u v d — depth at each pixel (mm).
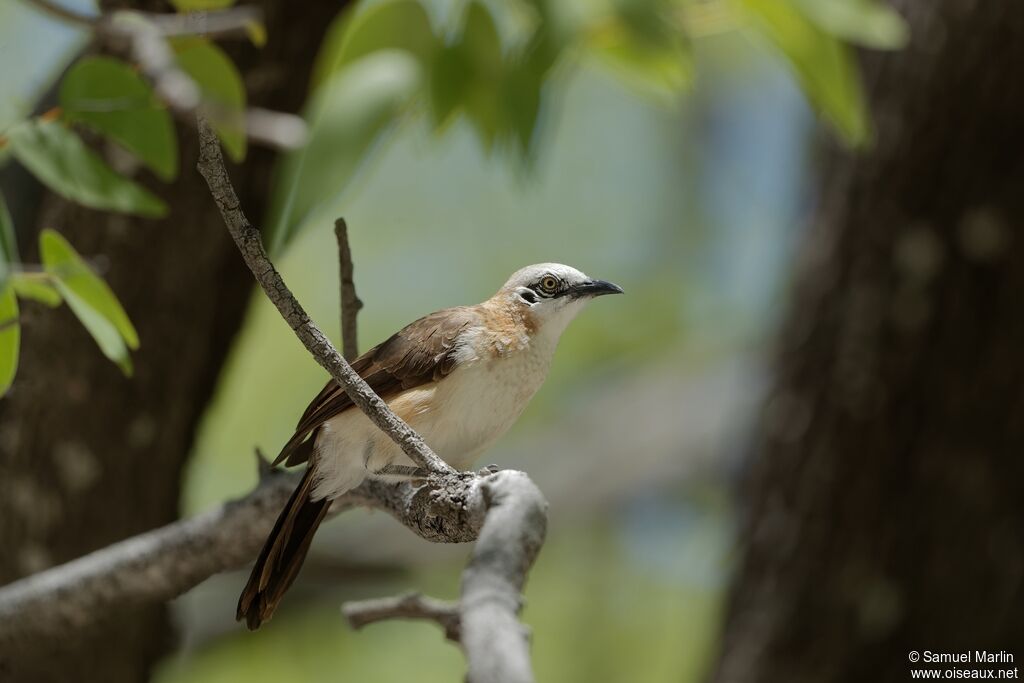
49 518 10500
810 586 12828
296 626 17234
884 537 12586
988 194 12141
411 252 19109
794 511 12922
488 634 4359
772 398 13281
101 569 9047
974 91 11984
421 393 8992
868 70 12391
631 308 20891
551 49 7949
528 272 9875
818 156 13266
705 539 19703
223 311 11383
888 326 12453
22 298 10133
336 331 17969
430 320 9445
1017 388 12156
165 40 8914
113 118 7891
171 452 11133
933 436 12406
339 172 7793
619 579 19656
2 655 9242
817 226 13000
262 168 10992
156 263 10547
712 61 22453
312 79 11133
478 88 8523
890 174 12344
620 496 20875
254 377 17406
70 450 10500
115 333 7488
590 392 22078
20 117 9742
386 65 8281
